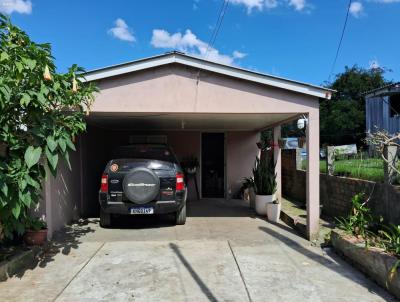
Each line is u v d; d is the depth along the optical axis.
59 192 7.60
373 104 19.61
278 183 10.17
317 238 6.77
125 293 4.43
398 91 15.80
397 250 4.64
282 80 6.52
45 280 4.82
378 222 6.21
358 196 6.23
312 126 6.73
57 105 5.56
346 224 6.12
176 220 8.12
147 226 8.04
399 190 5.77
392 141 6.28
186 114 7.09
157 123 9.79
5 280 4.81
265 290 4.51
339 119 30.17
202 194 12.70
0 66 4.50
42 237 5.92
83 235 7.19
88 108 5.96
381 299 4.27
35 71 4.82
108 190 7.53
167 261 5.58
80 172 9.14
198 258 5.72
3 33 4.73
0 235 5.16
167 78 6.52
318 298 4.29
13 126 5.03
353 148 8.80
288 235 7.17
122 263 5.49
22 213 5.15
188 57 6.39
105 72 6.33
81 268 5.27
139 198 7.31
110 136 12.12
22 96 4.70
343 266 5.36
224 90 6.57
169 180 7.66
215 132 12.72
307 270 5.19
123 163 7.62
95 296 4.35
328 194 8.71
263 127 11.28
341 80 32.84
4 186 4.40
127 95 6.48
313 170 6.78
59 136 5.05
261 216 9.20
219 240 6.80
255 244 6.52
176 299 4.26
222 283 4.72
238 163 12.52
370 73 33.00
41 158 5.38
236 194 12.52
